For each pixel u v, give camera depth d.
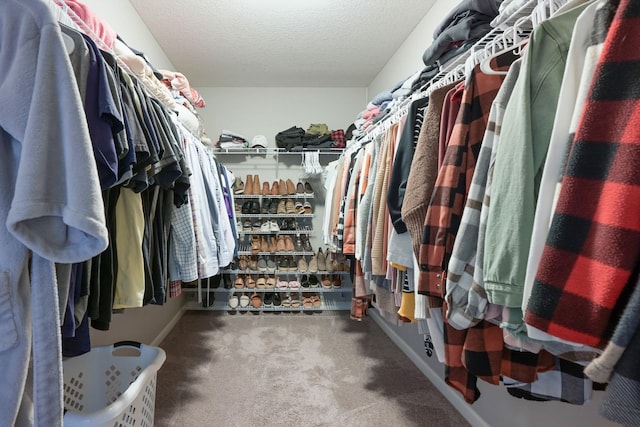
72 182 0.45
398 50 2.33
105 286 0.78
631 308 0.30
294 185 3.02
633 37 0.33
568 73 0.45
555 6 0.66
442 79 1.13
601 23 0.39
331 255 2.81
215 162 1.87
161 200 1.03
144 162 0.77
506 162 0.52
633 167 0.32
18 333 0.46
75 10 0.93
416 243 0.81
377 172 1.21
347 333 2.26
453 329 0.73
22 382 0.46
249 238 2.84
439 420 1.32
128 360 1.13
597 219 0.34
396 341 2.07
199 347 1.99
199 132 2.05
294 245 2.90
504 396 1.14
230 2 1.79
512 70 0.58
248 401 1.43
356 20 1.98
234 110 3.04
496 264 0.51
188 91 1.92
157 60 2.20
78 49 0.60
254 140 2.85
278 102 3.06
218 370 1.71
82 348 0.72
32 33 0.46
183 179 1.02
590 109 0.36
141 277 0.86
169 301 2.33
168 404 1.40
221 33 2.10
